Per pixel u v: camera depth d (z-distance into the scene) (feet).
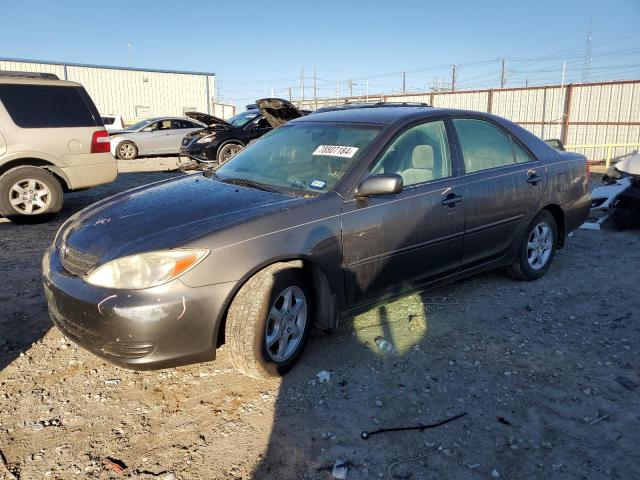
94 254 9.55
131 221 10.19
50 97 23.61
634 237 21.34
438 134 13.23
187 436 8.80
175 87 116.16
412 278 12.39
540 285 15.64
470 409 9.56
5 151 22.58
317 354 11.37
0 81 22.56
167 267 8.94
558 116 71.00
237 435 8.83
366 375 10.60
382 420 9.23
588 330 12.68
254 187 11.82
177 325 8.98
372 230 11.19
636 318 13.34
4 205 22.86
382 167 11.78
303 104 118.32
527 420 9.26
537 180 14.98
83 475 7.91
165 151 59.06
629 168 22.82
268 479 7.86
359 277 11.23
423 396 9.93
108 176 25.41
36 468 8.04
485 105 80.02
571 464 8.21
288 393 9.98
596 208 23.17
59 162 23.81
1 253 18.60
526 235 15.11
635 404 9.75
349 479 7.86
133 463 8.17
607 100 65.92
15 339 11.99
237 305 9.62
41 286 15.19
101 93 107.76
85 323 9.11
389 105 14.66
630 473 8.03
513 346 11.87
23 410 9.45
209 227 9.55
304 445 8.59
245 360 9.78
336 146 12.34
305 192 11.23
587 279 16.20
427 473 8.01
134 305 8.77
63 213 26.32
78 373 10.68
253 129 45.55
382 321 13.01
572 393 10.07
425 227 12.19
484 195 13.51
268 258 9.68
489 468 8.13
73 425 9.07
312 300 11.05
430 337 12.23
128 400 9.80
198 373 10.70
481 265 14.14
